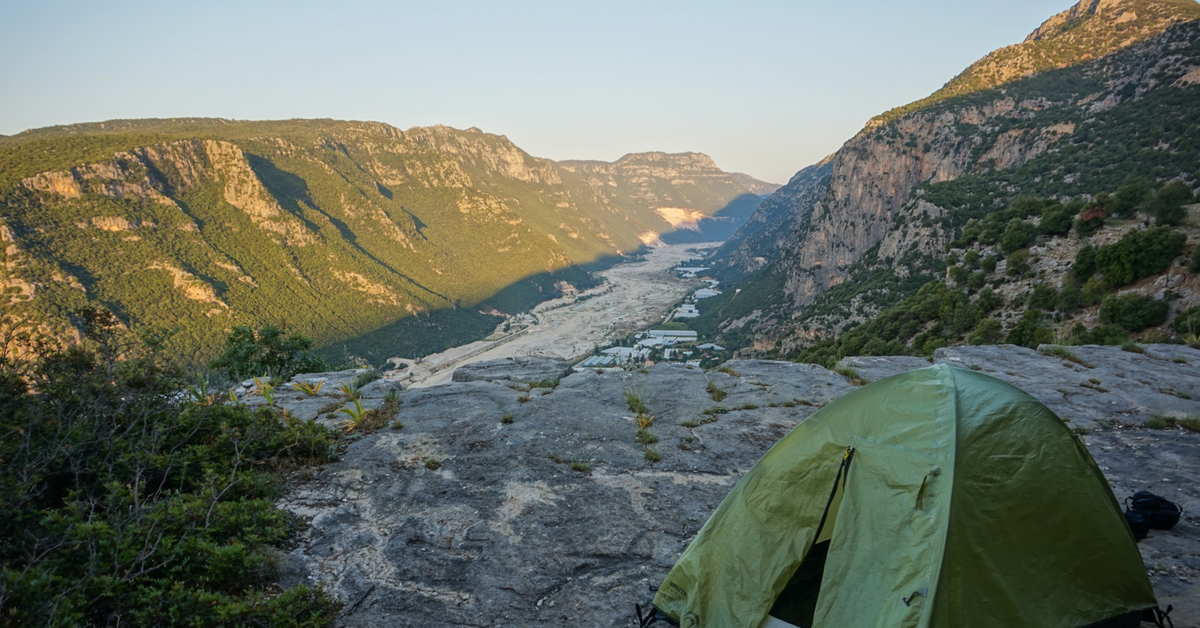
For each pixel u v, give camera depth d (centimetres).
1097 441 810
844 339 5125
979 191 8225
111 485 491
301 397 1047
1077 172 7225
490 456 763
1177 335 2406
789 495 452
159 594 418
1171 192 3206
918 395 461
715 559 453
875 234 12081
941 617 353
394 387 1102
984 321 3459
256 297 15450
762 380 1148
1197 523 563
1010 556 376
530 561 532
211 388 1069
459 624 449
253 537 517
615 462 748
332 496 658
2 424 530
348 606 469
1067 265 3588
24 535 455
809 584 439
